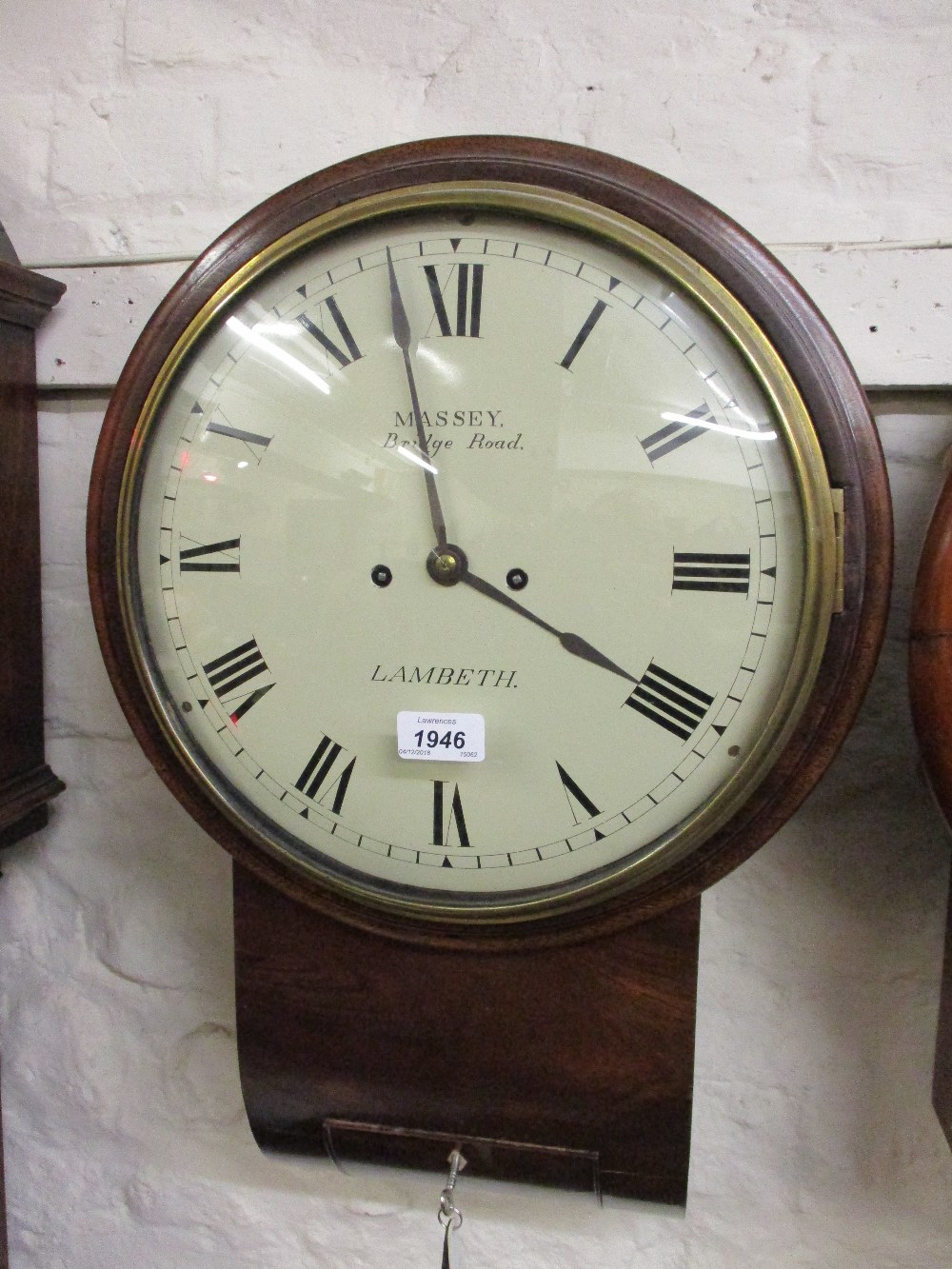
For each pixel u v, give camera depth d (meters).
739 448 0.52
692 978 0.57
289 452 0.56
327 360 0.56
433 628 0.56
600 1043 0.58
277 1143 0.64
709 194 0.67
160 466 0.57
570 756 0.55
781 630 0.52
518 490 0.54
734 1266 0.75
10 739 0.73
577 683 0.54
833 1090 0.73
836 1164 0.73
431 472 0.55
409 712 0.56
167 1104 0.83
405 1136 0.61
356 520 0.56
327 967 0.61
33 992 0.84
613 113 0.68
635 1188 0.59
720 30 0.66
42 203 0.75
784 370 0.51
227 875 0.79
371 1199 0.80
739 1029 0.73
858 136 0.65
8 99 0.75
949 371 0.64
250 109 0.72
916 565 0.66
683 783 0.54
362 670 0.57
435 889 0.57
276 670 0.57
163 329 0.57
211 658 0.58
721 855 0.54
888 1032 0.71
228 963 0.80
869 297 0.65
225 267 0.56
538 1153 0.60
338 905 0.59
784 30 0.65
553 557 0.54
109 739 0.80
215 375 0.56
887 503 0.52
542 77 0.68
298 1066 0.62
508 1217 0.78
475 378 0.54
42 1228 0.85
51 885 0.83
